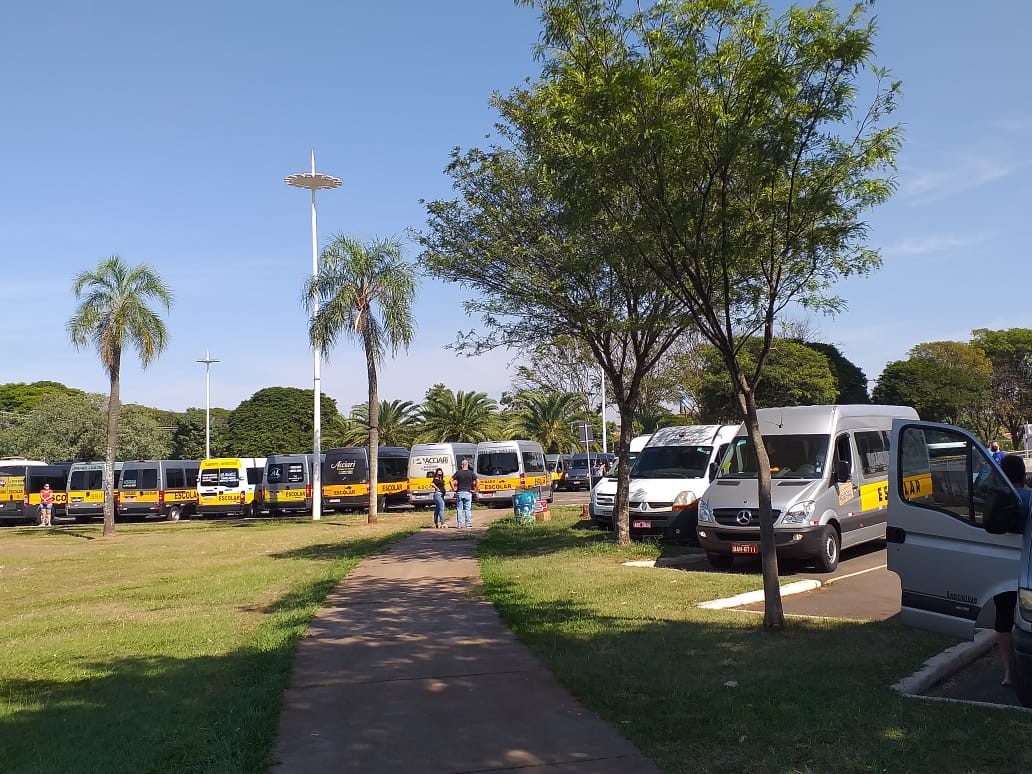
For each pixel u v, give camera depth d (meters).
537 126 12.27
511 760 5.12
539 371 25.75
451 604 10.62
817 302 8.88
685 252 8.38
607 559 14.51
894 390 57.53
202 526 31.59
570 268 14.72
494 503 36.09
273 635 9.02
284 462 36.88
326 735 5.67
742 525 12.98
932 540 6.77
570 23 8.62
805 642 7.79
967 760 4.79
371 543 19.52
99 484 37.84
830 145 8.29
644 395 29.25
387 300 26.39
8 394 82.94
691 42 7.92
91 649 8.74
